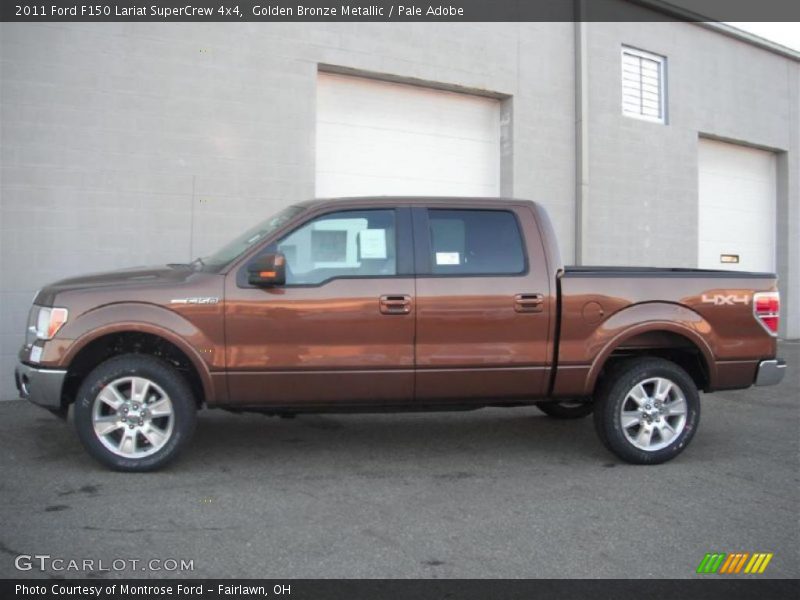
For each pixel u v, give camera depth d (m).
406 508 4.54
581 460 5.69
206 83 8.28
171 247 8.12
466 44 10.11
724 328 5.59
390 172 9.88
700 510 4.58
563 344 5.34
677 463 5.64
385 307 5.12
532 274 5.35
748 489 5.00
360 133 9.63
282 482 5.00
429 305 5.18
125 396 5.05
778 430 6.84
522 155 10.67
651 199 12.34
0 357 7.39
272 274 4.92
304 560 3.75
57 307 4.96
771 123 14.44
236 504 4.54
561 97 11.05
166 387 5.01
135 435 5.04
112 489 4.76
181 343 4.96
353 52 9.19
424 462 5.57
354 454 5.75
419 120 10.11
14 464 5.28
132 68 7.90
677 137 12.74
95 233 7.77
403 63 9.57
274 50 8.65
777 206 14.98
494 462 5.60
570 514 4.48
